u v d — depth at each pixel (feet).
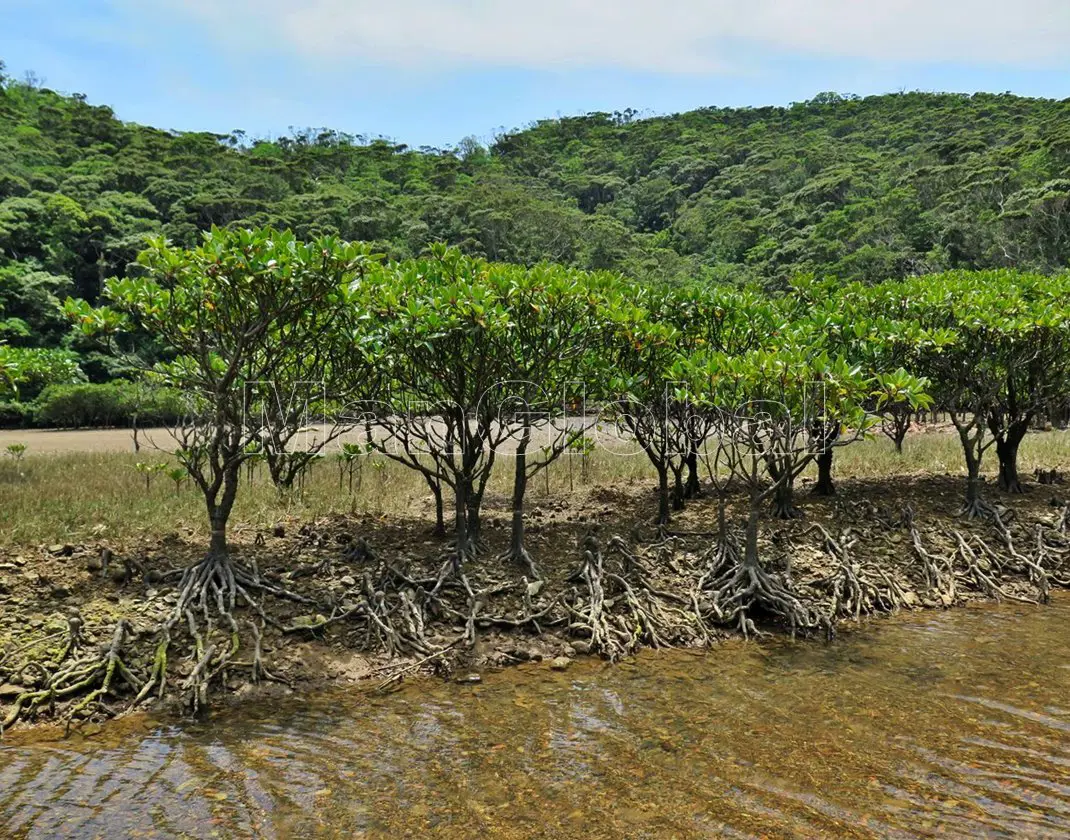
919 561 35.01
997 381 41.50
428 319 26.76
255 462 37.78
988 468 51.08
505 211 251.39
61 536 29.22
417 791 17.56
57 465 49.62
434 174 356.59
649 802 17.19
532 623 27.37
